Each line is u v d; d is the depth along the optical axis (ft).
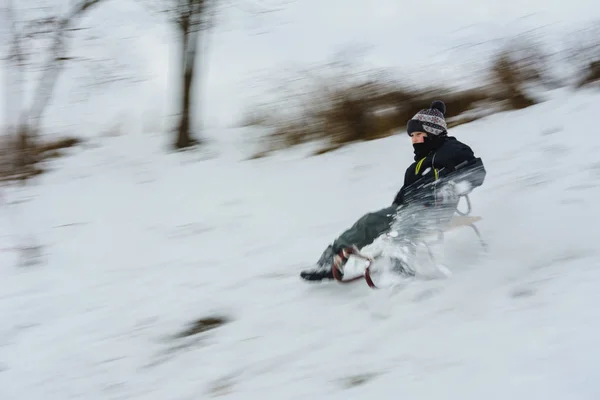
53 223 22.07
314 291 14.24
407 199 13.79
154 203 23.48
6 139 30.58
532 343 10.01
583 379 8.71
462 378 9.49
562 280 12.09
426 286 13.15
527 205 16.96
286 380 10.61
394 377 9.98
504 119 28.40
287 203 21.70
